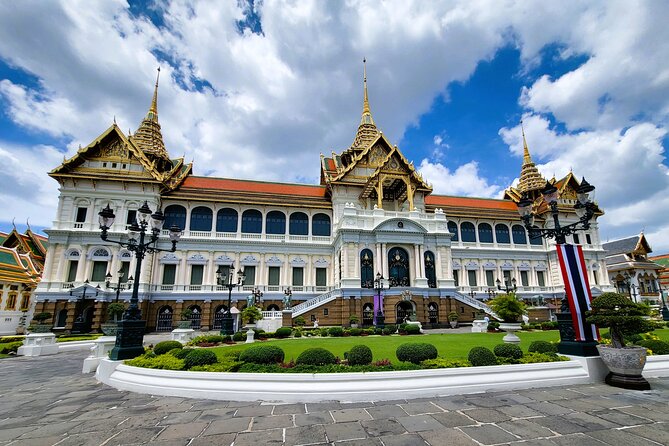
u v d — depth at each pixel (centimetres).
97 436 767
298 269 4797
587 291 1348
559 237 1477
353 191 4984
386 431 764
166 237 4450
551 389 1108
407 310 3969
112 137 4506
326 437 736
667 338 2305
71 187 4247
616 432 745
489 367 1145
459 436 730
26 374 1612
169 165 5656
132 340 1499
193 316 4328
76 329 3781
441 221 4544
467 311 4284
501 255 5547
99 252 4131
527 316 3784
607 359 1159
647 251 6750
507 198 6675
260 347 1338
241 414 903
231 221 4806
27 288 4497
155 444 717
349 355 1255
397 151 4750
